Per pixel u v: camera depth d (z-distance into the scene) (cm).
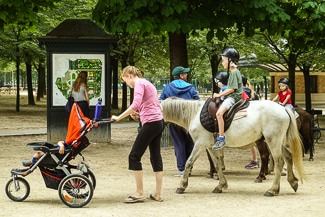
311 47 1764
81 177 849
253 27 1443
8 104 4175
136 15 1352
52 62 1673
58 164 857
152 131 874
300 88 4688
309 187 1049
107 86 1698
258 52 2842
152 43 2947
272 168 1236
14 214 794
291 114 966
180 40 1648
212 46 3014
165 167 1316
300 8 1479
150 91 875
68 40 1669
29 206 852
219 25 1418
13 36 2908
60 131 1681
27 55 3209
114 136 2006
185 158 1188
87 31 1689
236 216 794
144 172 1238
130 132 2172
